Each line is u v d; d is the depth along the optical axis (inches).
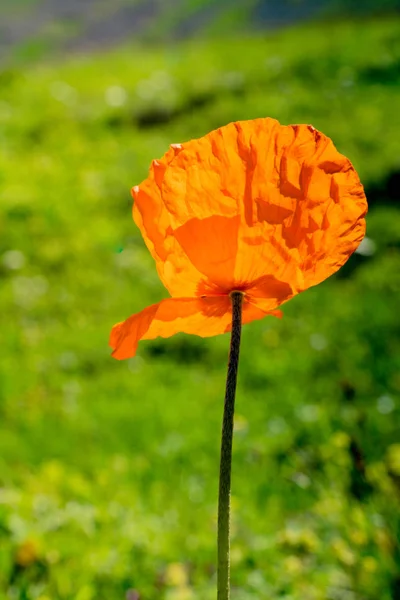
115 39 939.3
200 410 162.2
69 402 172.2
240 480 129.6
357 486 101.3
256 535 111.7
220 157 40.3
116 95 453.7
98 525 113.3
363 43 518.3
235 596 98.7
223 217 39.6
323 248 40.7
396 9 762.2
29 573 99.5
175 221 40.2
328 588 97.4
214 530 115.8
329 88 435.2
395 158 320.5
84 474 139.9
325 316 215.5
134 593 97.5
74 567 100.3
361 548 99.3
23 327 216.5
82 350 200.4
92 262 257.8
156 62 563.5
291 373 181.8
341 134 363.3
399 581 93.2
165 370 189.5
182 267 40.6
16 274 248.8
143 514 118.7
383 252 250.7
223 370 191.0
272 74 470.3
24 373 185.2
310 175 40.2
